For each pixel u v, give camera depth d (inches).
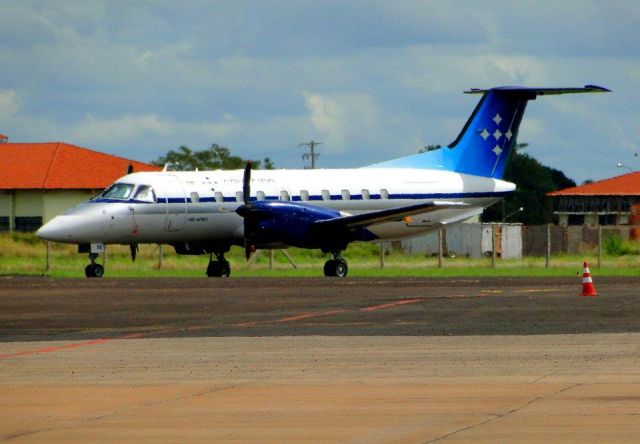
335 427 1464.1
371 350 2209.6
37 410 1616.6
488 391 1707.7
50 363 2105.1
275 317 2918.3
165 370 1995.6
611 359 2026.3
